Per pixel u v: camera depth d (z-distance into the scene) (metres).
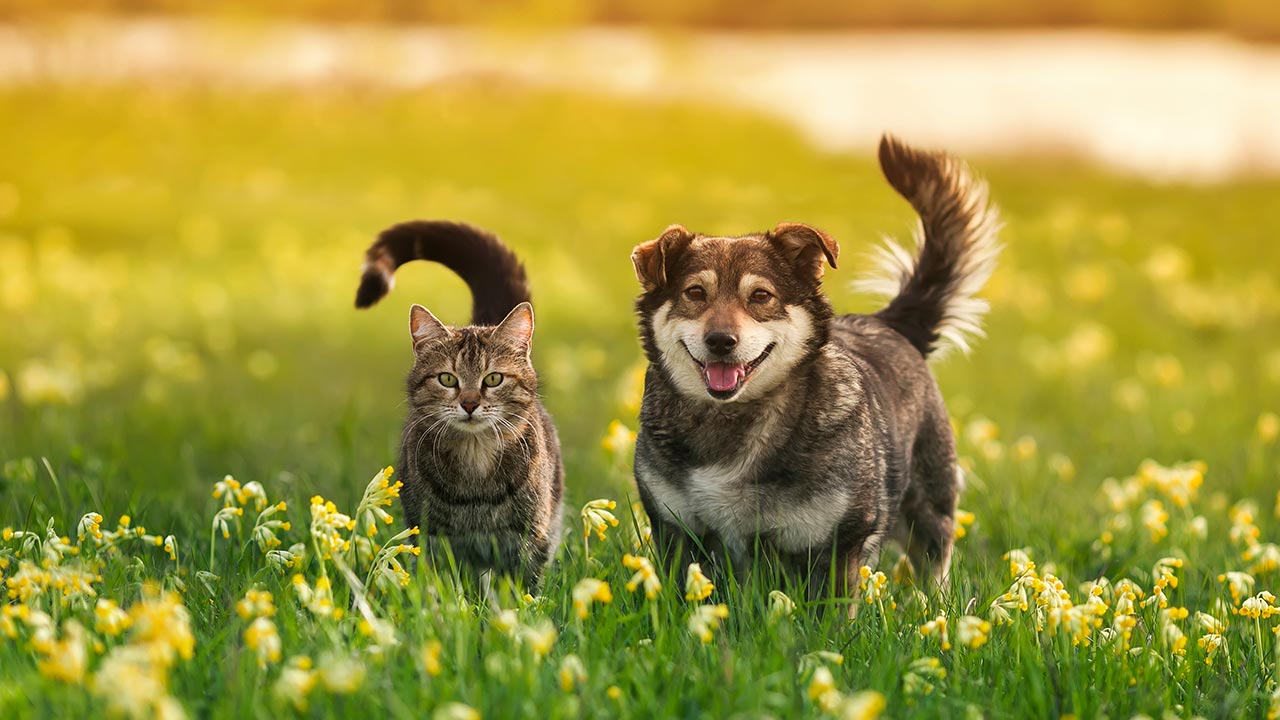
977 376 12.23
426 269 17.27
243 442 9.18
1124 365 12.87
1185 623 5.59
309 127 33.75
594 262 17.92
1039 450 9.77
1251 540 6.51
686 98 40.50
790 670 4.29
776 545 5.56
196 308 14.98
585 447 9.29
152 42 46.41
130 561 5.45
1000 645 4.88
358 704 4.04
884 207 22.03
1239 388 11.77
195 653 4.46
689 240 5.65
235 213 21.70
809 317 5.53
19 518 6.27
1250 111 37.22
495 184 25.88
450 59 47.50
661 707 4.14
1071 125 34.47
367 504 5.06
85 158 27.77
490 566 6.11
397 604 4.76
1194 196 23.47
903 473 6.04
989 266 6.77
